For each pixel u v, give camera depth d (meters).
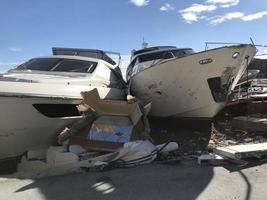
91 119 6.83
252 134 8.01
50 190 5.02
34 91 6.54
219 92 7.78
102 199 4.58
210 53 7.28
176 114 8.45
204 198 4.43
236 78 8.12
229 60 7.34
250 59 7.96
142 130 6.87
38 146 6.91
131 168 5.79
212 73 7.50
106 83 8.23
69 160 6.07
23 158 6.64
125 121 6.85
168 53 10.59
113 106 6.90
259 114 9.34
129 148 5.95
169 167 5.73
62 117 6.97
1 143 6.60
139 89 8.64
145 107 7.25
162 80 7.96
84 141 6.66
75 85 7.28
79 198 4.66
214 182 4.93
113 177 5.36
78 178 5.43
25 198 4.78
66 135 6.68
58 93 6.82
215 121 9.38
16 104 6.35
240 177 5.09
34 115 6.59
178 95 8.01
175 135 8.18
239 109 9.73
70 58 8.36
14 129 6.50
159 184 4.97
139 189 4.83
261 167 5.50
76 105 7.15
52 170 6.01
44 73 7.82
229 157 5.81
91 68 8.18
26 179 5.66
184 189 4.74
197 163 5.88
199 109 8.07
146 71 8.12
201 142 7.48
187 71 7.58
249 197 4.39
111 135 6.66
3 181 5.61
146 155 5.99
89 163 5.92
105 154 6.27
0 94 6.17
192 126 8.59
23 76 7.31
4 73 7.73
